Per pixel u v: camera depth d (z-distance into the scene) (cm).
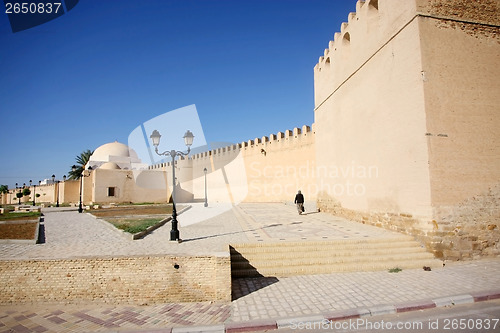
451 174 827
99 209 2489
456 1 892
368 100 1127
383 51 1025
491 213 841
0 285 634
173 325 517
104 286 634
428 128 825
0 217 1856
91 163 3959
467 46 882
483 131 862
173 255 641
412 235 879
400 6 934
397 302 553
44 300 632
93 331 507
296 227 1135
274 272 732
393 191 973
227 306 578
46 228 1274
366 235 930
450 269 745
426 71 842
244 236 967
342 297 589
